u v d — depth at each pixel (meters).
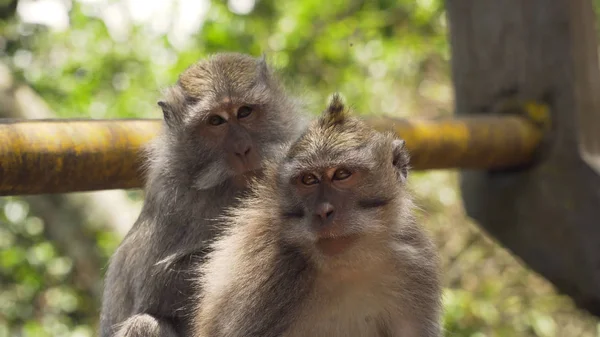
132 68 18.19
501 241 11.15
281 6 18.38
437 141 9.55
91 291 17.50
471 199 11.42
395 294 7.36
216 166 8.60
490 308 16.92
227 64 9.12
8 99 13.84
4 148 7.04
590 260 10.16
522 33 10.67
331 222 6.92
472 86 11.22
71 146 7.49
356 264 7.15
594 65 10.48
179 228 8.54
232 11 18.11
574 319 18.11
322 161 6.91
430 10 18.55
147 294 8.41
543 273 10.73
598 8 18.48
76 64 18.31
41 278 18.06
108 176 7.94
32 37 19.27
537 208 10.59
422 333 7.43
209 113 8.67
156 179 8.68
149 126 8.69
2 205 18.09
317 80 18.20
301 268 7.22
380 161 7.16
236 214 7.77
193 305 8.10
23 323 18.14
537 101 10.54
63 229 14.52
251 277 7.21
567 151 10.29
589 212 10.12
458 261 18.44
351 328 7.44
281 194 7.21
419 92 19.27
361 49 18.23
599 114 10.44
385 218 7.19
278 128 9.02
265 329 7.16
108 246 13.93
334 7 18.16
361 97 17.88
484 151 10.02
